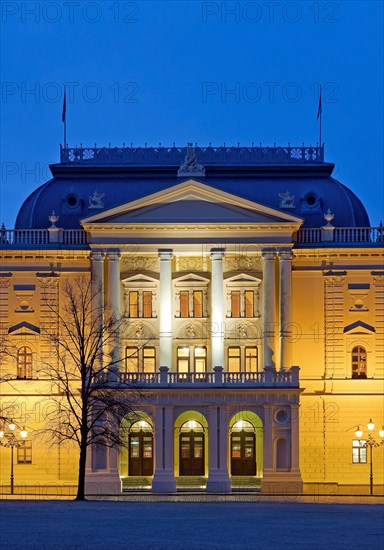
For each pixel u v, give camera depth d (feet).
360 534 204.23
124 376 363.15
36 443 373.81
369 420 377.09
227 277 381.60
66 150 402.31
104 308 373.20
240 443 370.53
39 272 379.96
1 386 376.68
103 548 179.83
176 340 381.81
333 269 381.40
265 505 291.58
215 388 359.46
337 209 391.86
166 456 358.64
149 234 373.61
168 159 400.88
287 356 372.17
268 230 373.40
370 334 380.58
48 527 212.64
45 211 391.86
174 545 184.55
